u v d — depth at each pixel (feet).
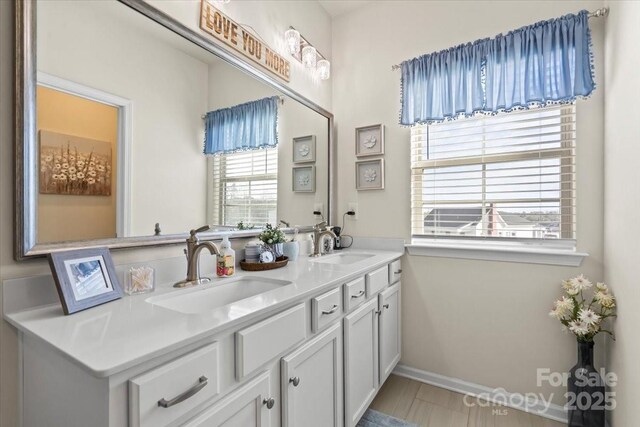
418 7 7.21
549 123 6.10
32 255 2.94
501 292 6.29
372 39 7.73
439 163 7.14
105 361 2.00
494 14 6.40
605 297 4.88
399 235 7.35
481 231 6.73
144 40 3.91
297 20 6.87
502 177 6.51
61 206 3.17
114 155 3.63
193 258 4.01
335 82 8.18
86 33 3.37
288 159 6.50
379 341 5.92
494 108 5.95
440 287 6.89
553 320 5.84
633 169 3.88
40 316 2.79
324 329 4.23
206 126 4.75
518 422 5.70
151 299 3.38
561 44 5.47
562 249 5.90
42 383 2.61
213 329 2.57
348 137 7.99
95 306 3.07
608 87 5.08
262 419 3.12
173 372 2.30
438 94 6.55
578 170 5.64
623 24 4.30
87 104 3.39
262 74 5.75
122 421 2.06
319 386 4.10
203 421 2.51
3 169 2.85
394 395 6.52
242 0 5.38
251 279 4.53
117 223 3.65
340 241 7.94
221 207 4.99
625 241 4.22
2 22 2.86
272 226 5.93
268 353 3.19
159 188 4.10
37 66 3.01
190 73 4.49
